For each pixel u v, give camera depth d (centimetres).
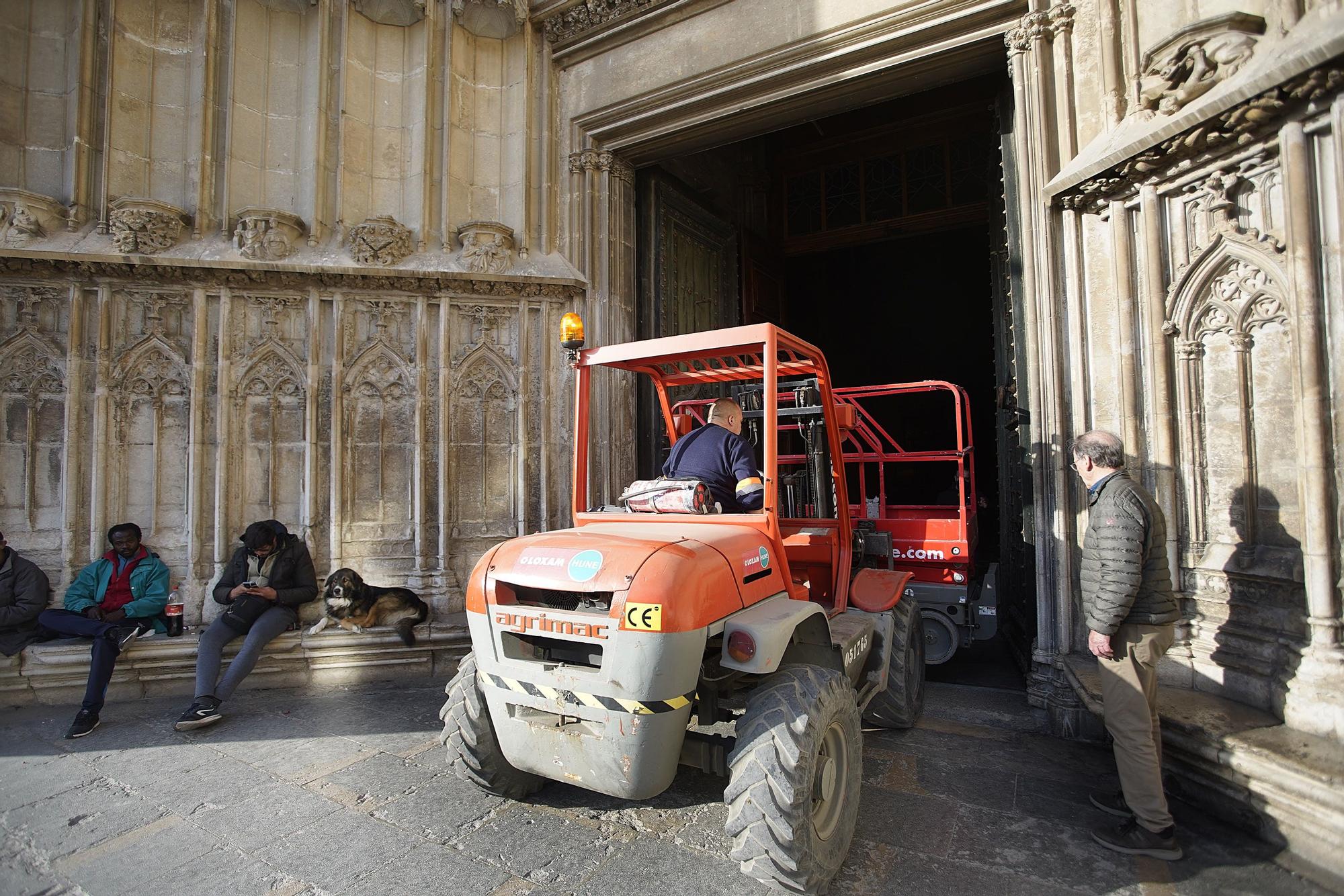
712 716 264
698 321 751
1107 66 404
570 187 633
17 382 519
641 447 644
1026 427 451
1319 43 271
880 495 579
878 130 961
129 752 376
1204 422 356
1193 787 301
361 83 606
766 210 998
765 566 273
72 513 518
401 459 585
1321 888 238
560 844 275
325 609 514
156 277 540
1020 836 279
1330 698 281
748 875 242
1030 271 431
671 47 580
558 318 616
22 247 511
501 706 259
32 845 277
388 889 245
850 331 1321
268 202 588
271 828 289
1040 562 420
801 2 519
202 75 564
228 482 547
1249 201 332
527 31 630
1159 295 367
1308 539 295
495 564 265
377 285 577
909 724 395
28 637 470
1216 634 342
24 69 541
